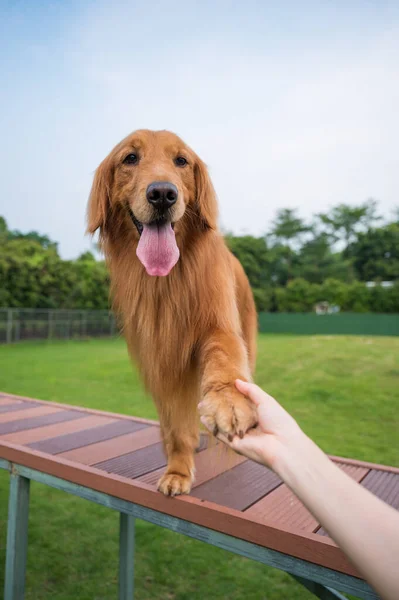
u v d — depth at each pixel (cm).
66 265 734
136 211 59
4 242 758
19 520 78
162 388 63
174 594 89
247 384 34
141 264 64
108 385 275
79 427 102
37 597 86
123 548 83
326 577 47
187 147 69
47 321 648
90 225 69
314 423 192
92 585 90
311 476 27
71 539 106
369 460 144
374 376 299
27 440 90
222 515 55
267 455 29
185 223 64
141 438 93
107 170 69
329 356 378
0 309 593
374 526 24
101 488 67
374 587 23
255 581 93
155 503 61
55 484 73
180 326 61
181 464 65
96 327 721
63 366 361
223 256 67
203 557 102
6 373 321
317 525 54
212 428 37
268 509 59
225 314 61
